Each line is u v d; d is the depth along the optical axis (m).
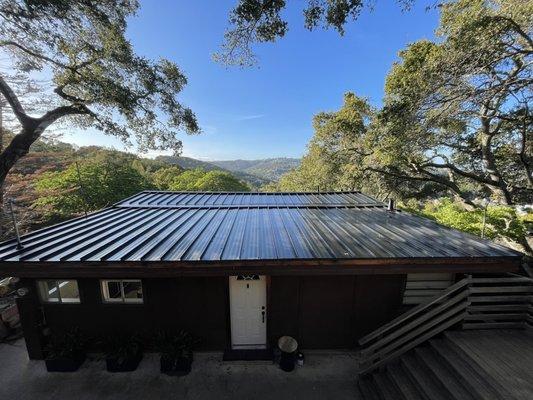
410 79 12.44
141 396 5.15
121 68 10.70
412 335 5.09
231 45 6.20
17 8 7.83
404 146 13.72
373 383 5.18
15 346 6.59
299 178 31.97
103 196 20.81
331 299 6.13
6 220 12.96
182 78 11.77
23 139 10.29
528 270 8.64
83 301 6.02
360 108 20.69
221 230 6.98
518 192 16.36
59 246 5.69
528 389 3.75
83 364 5.98
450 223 11.41
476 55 9.02
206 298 6.09
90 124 12.94
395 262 5.16
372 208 10.02
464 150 17.78
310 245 5.79
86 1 8.77
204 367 5.88
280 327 6.27
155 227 7.27
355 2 5.20
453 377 4.34
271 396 5.13
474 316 5.22
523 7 7.93
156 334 6.21
